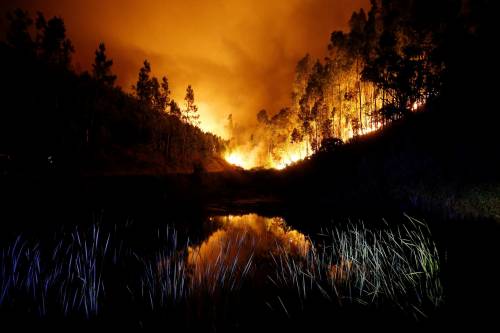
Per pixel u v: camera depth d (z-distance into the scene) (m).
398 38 41.69
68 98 60.81
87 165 48.59
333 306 6.75
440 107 28.12
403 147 29.45
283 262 10.27
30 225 15.24
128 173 52.66
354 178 31.06
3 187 22.75
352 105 66.06
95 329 6.00
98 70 61.66
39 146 45.53
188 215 24.09
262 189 46.50
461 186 18.69
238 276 8.83
